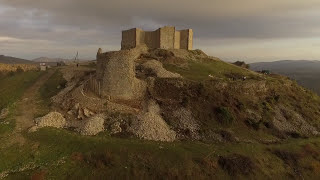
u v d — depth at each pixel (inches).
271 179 2214.6
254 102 3211.1
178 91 3021.7
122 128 2561.5
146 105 2864.2
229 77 3676.2
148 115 2625.5
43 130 2461.9
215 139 2546.8
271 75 4365.2
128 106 2824.8
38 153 2162.9
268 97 3378.4
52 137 2352.4
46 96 3405.5
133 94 2957.7
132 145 2298.2
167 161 2160.4
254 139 2664.9
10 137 2345.0
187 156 2223.2
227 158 2258.9
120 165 2094.0
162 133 2502.5
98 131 2508.6
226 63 4473.4
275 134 2832.2
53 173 1989.4
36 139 2324.1
